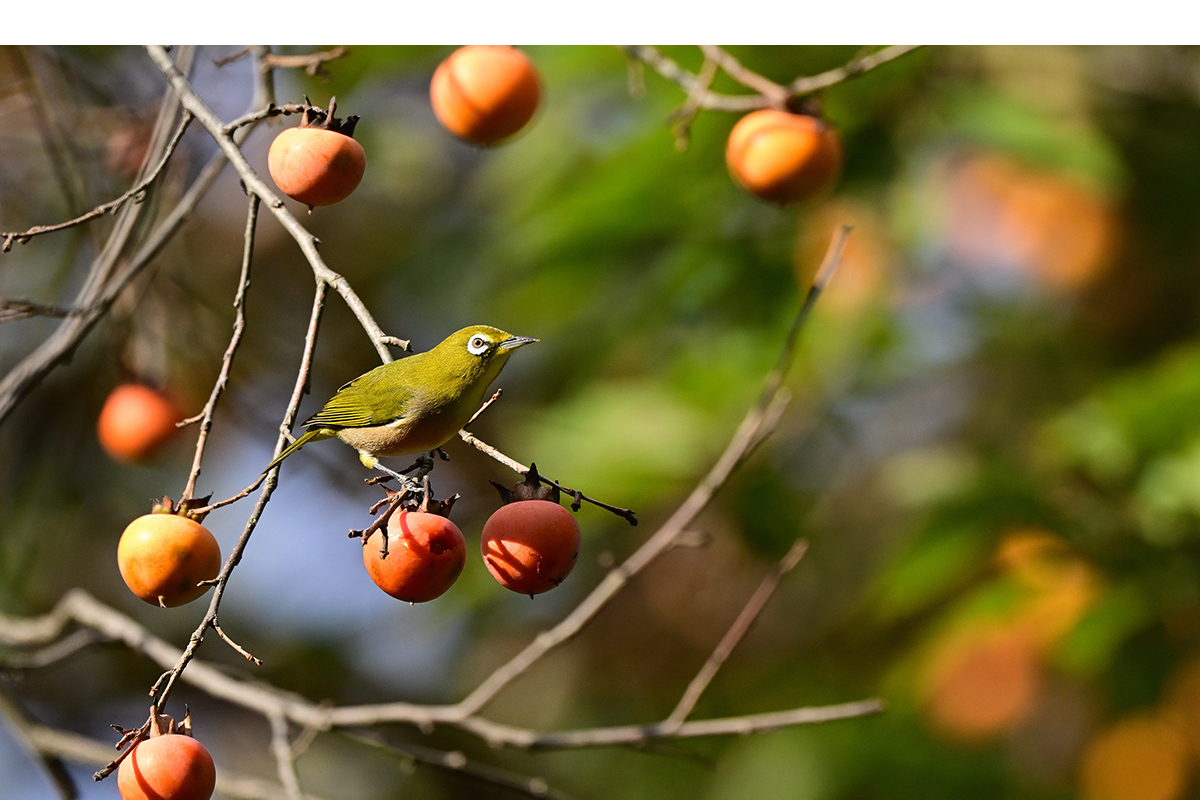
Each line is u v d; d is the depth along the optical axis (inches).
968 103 172.4
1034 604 169.9
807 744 178.2
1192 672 169.0
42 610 194.1
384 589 156.3
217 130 158.4
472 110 164.2
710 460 172.7
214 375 174.1
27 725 168.2
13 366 182.7
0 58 172.2
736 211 173.0
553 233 173.2
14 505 175.2
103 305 163.0
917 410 197.0
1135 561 169.2
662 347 179.6
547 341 194.5
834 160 165.0
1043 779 172.2
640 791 198.7
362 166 158.2
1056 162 171.8
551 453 173.3
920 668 172.1
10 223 181.8
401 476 157.2
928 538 170.6
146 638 167.8
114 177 171.0
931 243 173.6
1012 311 180.4
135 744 155.6
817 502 182.9
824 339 173.3
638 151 171.6
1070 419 169.9
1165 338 177.9
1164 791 169.0
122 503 199.9
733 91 171.5
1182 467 168.2
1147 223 176.7
